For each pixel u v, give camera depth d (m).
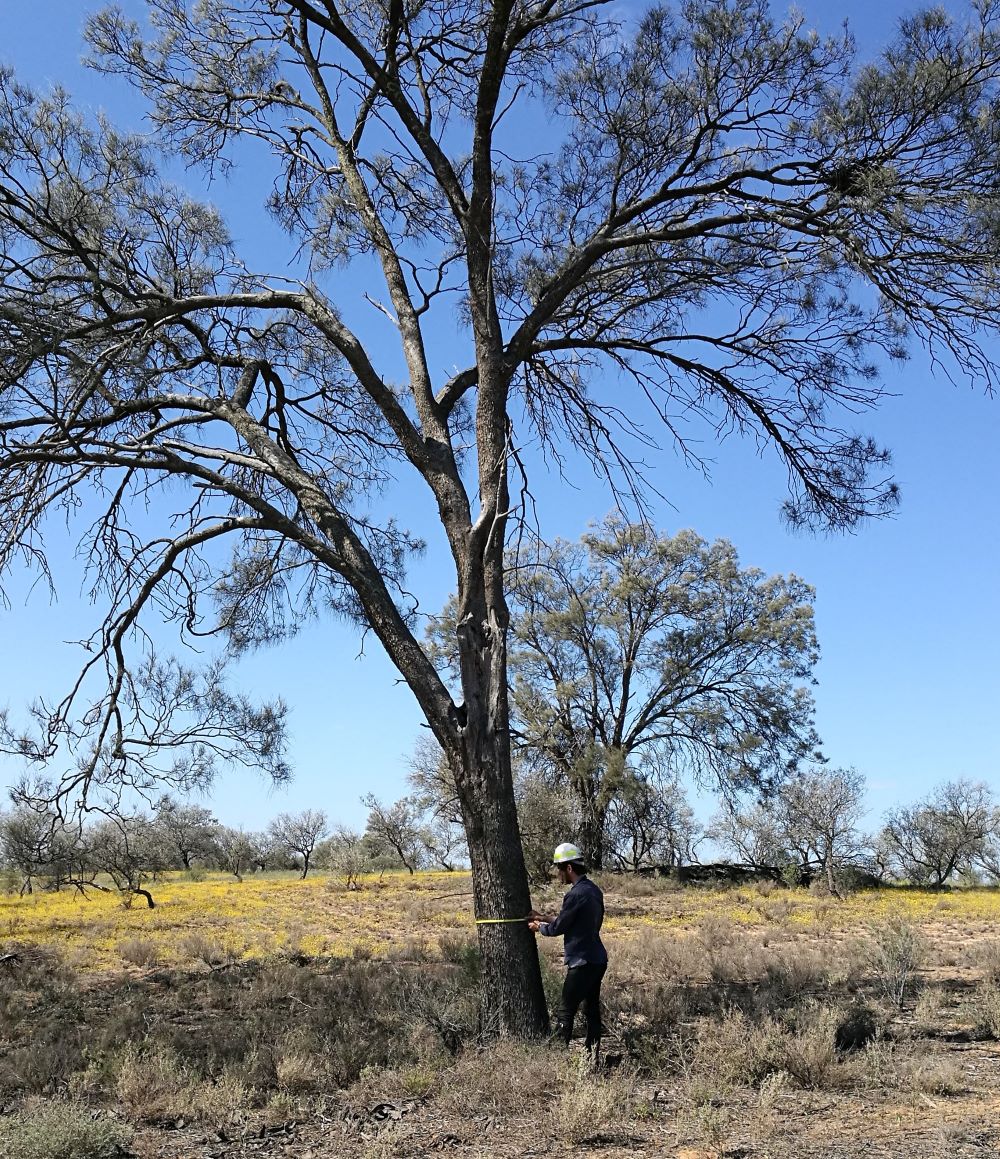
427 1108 6.65
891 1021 9.51
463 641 9.24
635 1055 7.93
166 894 32.16
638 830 38.75
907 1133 5.70
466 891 30.22
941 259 9.50
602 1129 5.94
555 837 31.53
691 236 10.73
